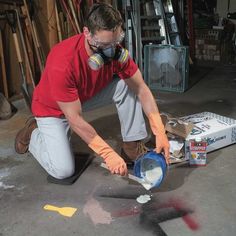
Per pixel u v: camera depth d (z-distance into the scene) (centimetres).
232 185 197
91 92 202
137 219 172
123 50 168
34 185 205
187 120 249
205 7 610
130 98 210
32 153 221
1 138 274
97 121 303
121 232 163
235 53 539
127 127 214
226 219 169
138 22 426
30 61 363
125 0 429
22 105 353
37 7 366
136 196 190
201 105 343
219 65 516
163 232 162
